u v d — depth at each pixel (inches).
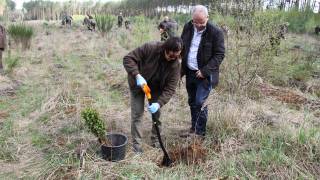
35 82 347.9
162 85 179.2
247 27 280.1
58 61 477.1
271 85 308.5
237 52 280.8
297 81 328.2
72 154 183.2
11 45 590.6
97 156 176.9
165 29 378.3
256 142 190.1
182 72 203.9
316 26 697.6
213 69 192.2
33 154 191.2
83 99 279.4
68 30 1157.1
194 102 206.2
